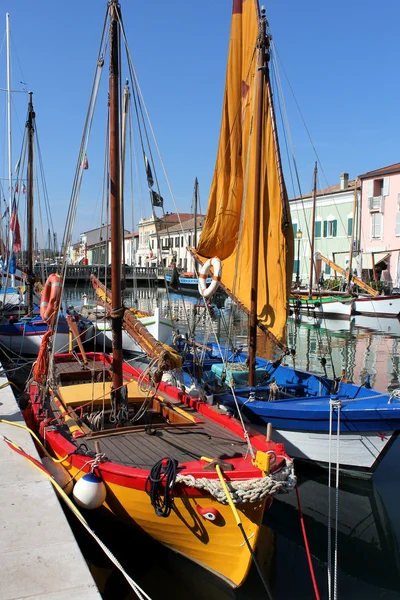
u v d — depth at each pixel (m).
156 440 6.73
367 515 7.61
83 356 10.49
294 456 8.70
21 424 8.03
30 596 4.03
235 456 6.10
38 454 6.86
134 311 20.84
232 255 12.16
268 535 7.14
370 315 31.77
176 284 49.16
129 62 7.83
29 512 5.33
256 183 10.25
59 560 4.52
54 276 8.11
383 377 17.00
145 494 5.59
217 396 9.02
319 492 8.34
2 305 21.44
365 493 8.32
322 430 8.31
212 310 9.95
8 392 10.11
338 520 7.45
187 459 6.10
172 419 7.79
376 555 6.63
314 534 7.14
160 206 9.43
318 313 33.06
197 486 5.29
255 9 11.13
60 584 4.19
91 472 5.87
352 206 41.41
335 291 35.69
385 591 5.98
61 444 6.52
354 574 6.27
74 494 5.73
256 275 10.40
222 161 12.09
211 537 5.62
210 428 7.20
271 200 10.91
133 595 5.64
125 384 8.09
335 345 23.62
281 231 10.70
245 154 11.67
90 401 8.09
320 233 44.34
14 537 4.86
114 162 7.28
